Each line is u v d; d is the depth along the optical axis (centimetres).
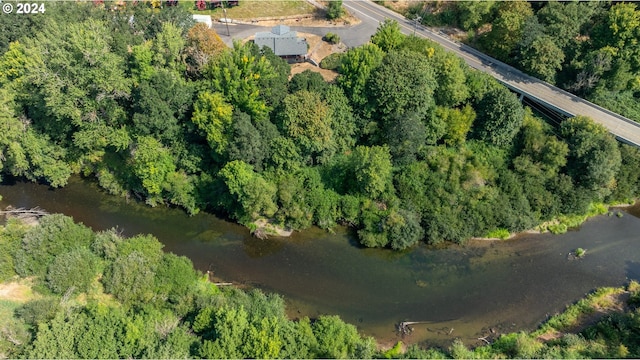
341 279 8444
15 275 7925
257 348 6188
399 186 9144
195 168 9381
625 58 9688
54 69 8544
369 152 8662
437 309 8006
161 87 8694
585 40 10412
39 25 9581
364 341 7219
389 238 8794
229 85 8625
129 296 7500
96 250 8119
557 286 8275
